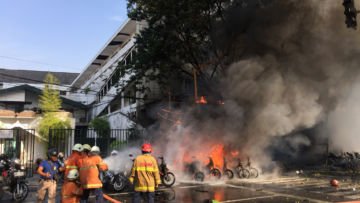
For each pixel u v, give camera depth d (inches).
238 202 372.5
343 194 418.9
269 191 446.0
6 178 411.2
